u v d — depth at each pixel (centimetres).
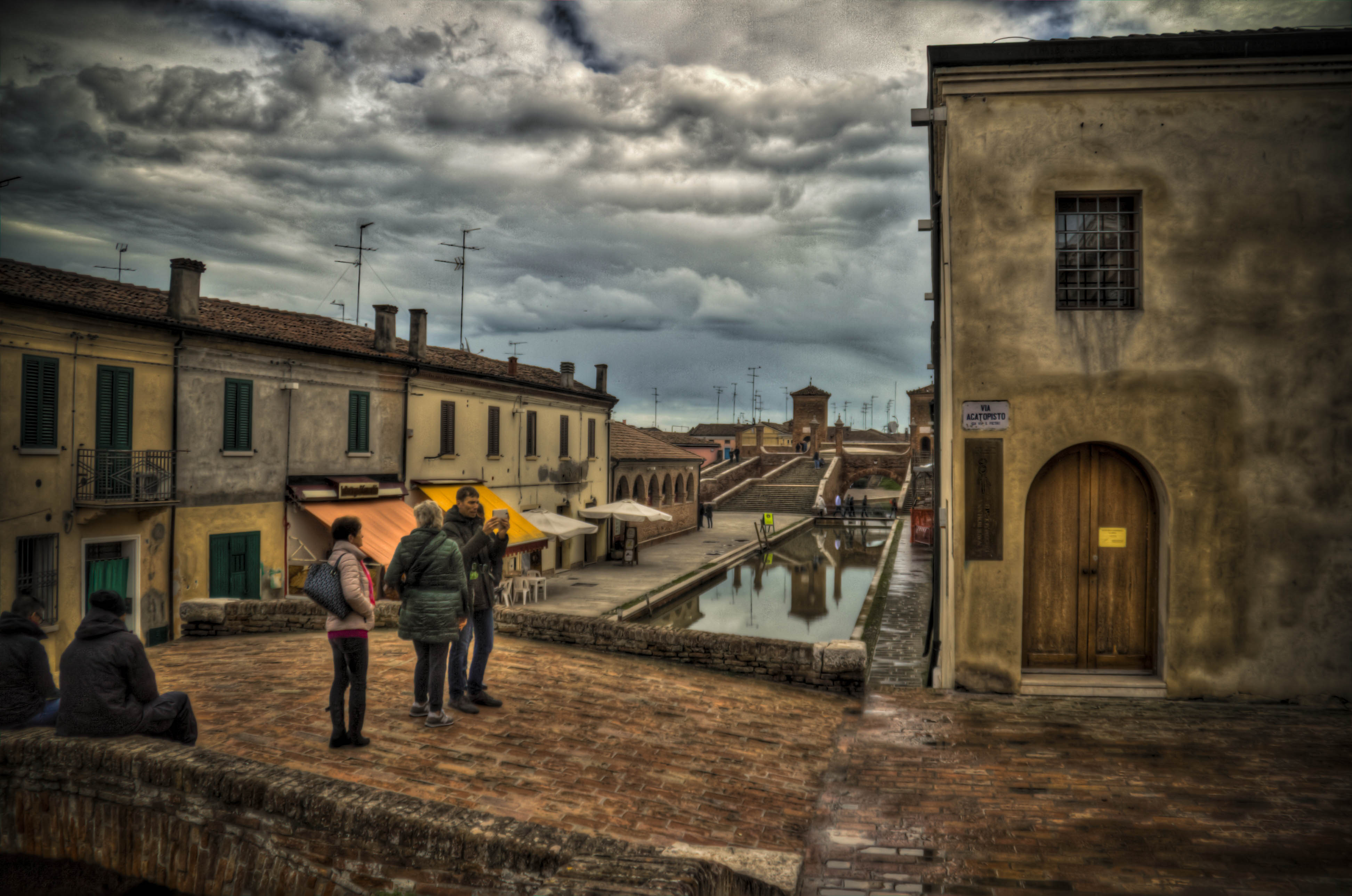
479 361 3002
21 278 1520
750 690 953
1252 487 948
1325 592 939
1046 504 1002
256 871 440
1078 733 826
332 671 890
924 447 7706
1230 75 945
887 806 643
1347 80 936
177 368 1730
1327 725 853
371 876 416
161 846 462
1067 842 575
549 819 562
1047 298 966
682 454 4791
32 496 1460
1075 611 1005
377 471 2317
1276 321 948
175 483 1706
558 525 2838
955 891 509
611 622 1088
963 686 981
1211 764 731
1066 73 957
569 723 766
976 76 969
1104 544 997
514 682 895
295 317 2294
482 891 398
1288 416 945
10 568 1427
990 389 973
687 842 558
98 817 478
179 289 1745
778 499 6338
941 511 1188
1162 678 969
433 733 699
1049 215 970
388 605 1177
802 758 751
